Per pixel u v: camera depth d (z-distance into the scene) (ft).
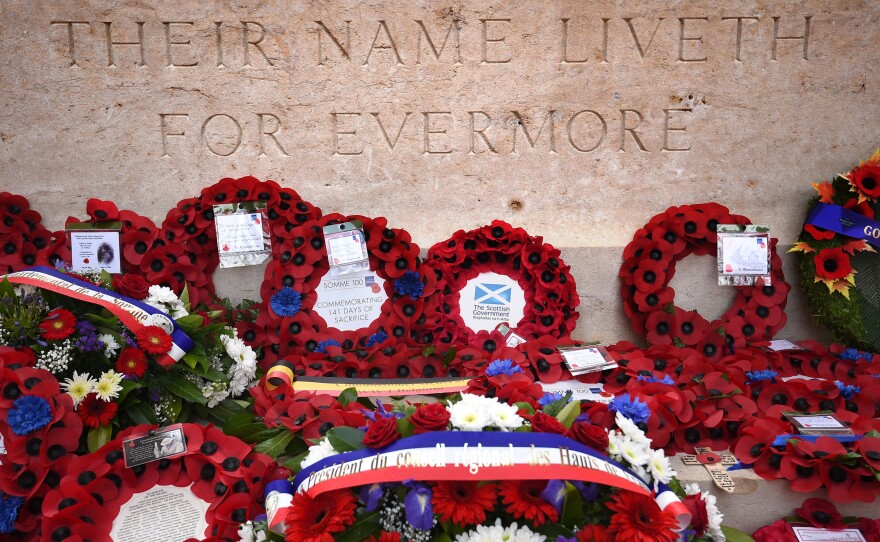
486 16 11.42
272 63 11.47
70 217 11.18
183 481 8.18
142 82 11.45
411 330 11.21
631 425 7.68
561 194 11.87
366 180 11.80
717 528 7.43
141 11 11.27
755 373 10.02
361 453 7.07
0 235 11.24
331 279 11.21
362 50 11.48
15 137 11.53
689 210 11.54
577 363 10.08
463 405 7.45
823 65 11.64
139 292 9.74
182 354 8.92
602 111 11.70
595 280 11.80
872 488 8.08
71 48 11.35
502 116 11.68
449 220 11.90
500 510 6.91
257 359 11.19
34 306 8.59
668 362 10.38
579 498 6.72
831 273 11.19
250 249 11.15
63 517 7.66
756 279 11.42
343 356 10.57
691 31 11.51
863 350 11.23
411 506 6.52
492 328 11.30
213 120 11.58
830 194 11.41
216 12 11.30
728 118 11.75
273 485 7.43
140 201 11.72
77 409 8.23
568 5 11.40
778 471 8.41
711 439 9.05
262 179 11.71
